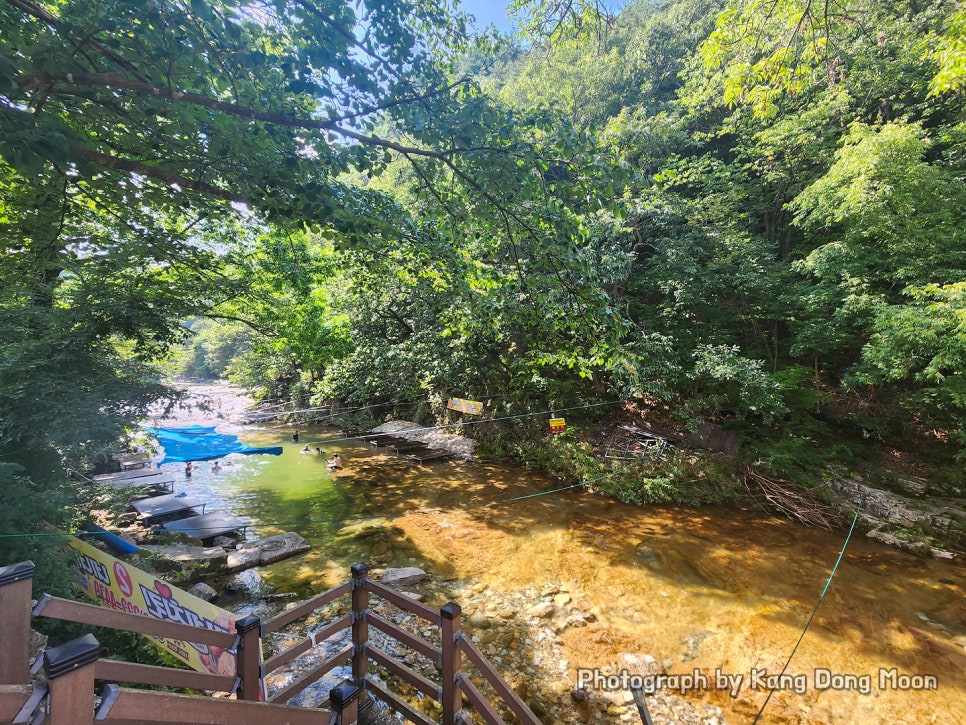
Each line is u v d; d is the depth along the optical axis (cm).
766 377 945
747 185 1262
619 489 1028
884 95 1126
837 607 610
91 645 117
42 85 274
